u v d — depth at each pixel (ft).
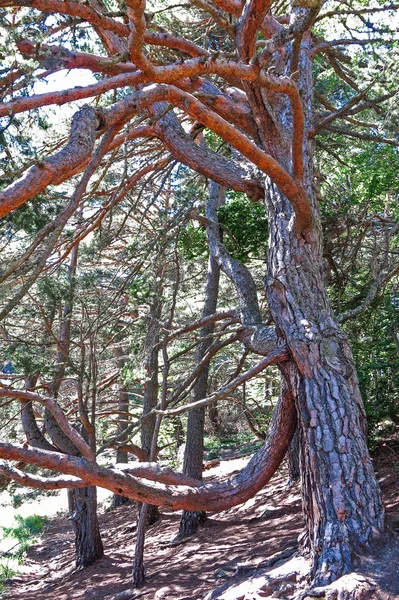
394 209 47.26
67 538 68.33
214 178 33.53
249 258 51.42
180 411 30.89
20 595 46.65
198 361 49.96
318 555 24.57
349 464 25.61
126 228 56.75
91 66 22.70
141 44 15.88
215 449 94.12
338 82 51.52
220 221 47.29
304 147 32.78
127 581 40.93
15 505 51.96
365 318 44.27
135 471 28.19
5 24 16.30
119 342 54.19
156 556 45.42
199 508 28.76
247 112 31.65
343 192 47.29
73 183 46.16
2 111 16.07
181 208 41.06
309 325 28.50
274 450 29.73
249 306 37.37
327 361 27.68
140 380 52.65
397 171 42.19
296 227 29.68
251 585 25.16
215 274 52.37
